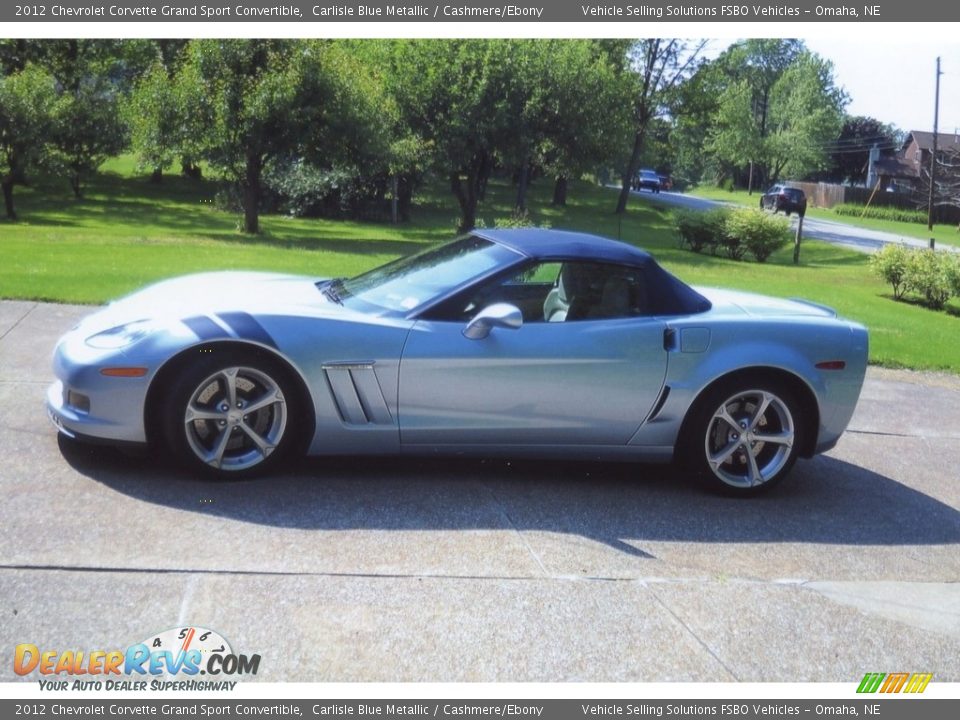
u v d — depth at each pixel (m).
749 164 99.75
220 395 4.33
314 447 4.49
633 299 4.84
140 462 4.52
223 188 35.44
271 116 23.34
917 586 4.08
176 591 3.31
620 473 5.24
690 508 4.77
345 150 24.83
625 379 4.70
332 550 3.77
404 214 36.19
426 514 4.25
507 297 4.66
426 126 30.75
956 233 59.19
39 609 3.10
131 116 24.06
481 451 4.71
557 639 3.27
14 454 4.49
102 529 3.74
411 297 4.69
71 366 4.23
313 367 4.34
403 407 4.49
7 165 26.33
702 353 4.80
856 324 5.18
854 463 5.99
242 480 4.41
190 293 4.82
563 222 41.22
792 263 29.09
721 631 3.46
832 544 4.47
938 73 61.59
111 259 13.52
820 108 88.50
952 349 11.51
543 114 31.53
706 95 51.03
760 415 4.95
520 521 4.30
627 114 34.75
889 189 92.94
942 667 3.37
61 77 44.28
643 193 66.75
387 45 30.89
